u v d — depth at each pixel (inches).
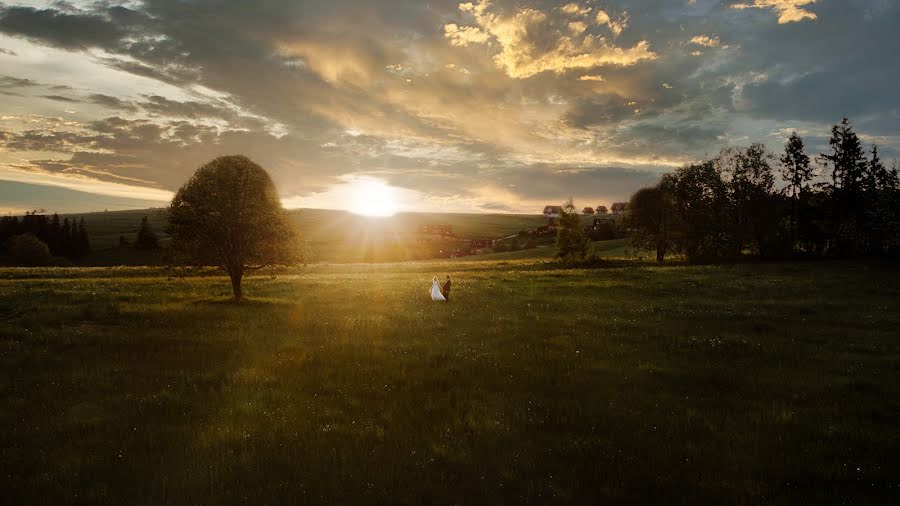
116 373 618.8
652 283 1614.2
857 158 3006.9
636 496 357.1
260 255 1211.2
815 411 527.5
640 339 840.9
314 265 2970.0
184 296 1263.5
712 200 2987.2
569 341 815.1
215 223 1144.8
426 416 502.3
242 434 445.7
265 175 1248.8
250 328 884.0
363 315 1043.3
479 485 368.8
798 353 759.1
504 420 492.7
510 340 821.9
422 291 1440.7
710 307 1189.1
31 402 515.8
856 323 1003.3
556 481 376.8
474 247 6579.7
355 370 646.5
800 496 358.0
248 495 345.7
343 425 475.8
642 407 534.0
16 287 1298.0
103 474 373.1
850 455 426.9
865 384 617.3
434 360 695.7
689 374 647.1
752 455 425.1
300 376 619.8
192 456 403.5
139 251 6038.4
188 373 623.8
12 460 390.0
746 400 559.5
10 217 6028.5
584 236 2837.1
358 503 342.0
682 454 425.4
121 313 978.7
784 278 1760.6
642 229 3142.2
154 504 333.4
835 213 2999.5
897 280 1706.4
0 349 703.7
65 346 733.9
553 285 1577.3
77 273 1977.1
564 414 511.2
